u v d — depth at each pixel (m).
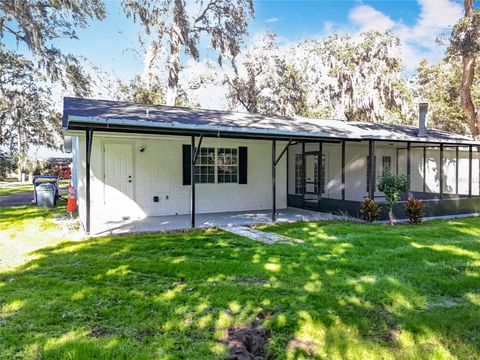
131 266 5.11
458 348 2.92
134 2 18.06
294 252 5.88
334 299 3.88
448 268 4.99
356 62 23.08
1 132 25.34
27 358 2.78
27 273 4.87
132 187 9.93
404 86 22.42
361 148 13.98
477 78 21.33
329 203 10.81
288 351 2.88
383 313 3.58
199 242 6.71
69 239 7.09
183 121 7.83
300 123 11.48
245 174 11.52
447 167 16.50
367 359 2.76
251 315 3.52
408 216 9.36
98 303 3.81
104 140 9.59
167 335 3.14
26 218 9.89
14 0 14.73
